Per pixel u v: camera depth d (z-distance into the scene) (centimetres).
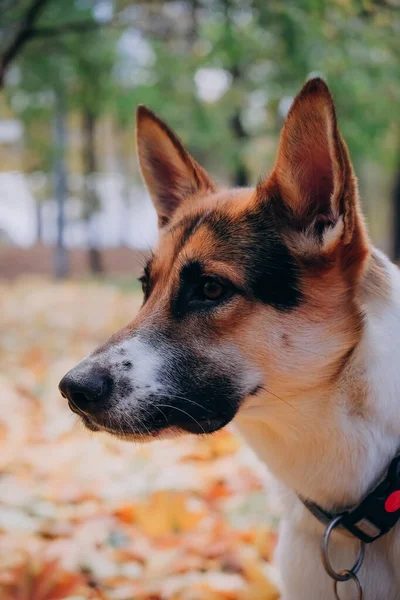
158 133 86
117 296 355
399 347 68
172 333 72
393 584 69
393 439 68
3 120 355
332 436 68
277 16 167
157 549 92
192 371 71
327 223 70
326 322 69
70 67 213
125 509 98
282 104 238
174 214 84
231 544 92
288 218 72
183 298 72
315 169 71
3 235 729
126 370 71
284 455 71
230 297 71
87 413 71
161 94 243
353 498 69
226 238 73
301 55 175
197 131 304
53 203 527
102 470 112
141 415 70
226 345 71
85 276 543
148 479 107
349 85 194
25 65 216
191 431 72
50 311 299
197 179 85
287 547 73
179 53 232
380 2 166
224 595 84
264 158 330
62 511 99
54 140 371
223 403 71
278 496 75
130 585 86
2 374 171
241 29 181
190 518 97
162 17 214
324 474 69
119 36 219
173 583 86
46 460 115
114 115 276
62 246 517
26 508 98
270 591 84
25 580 84
